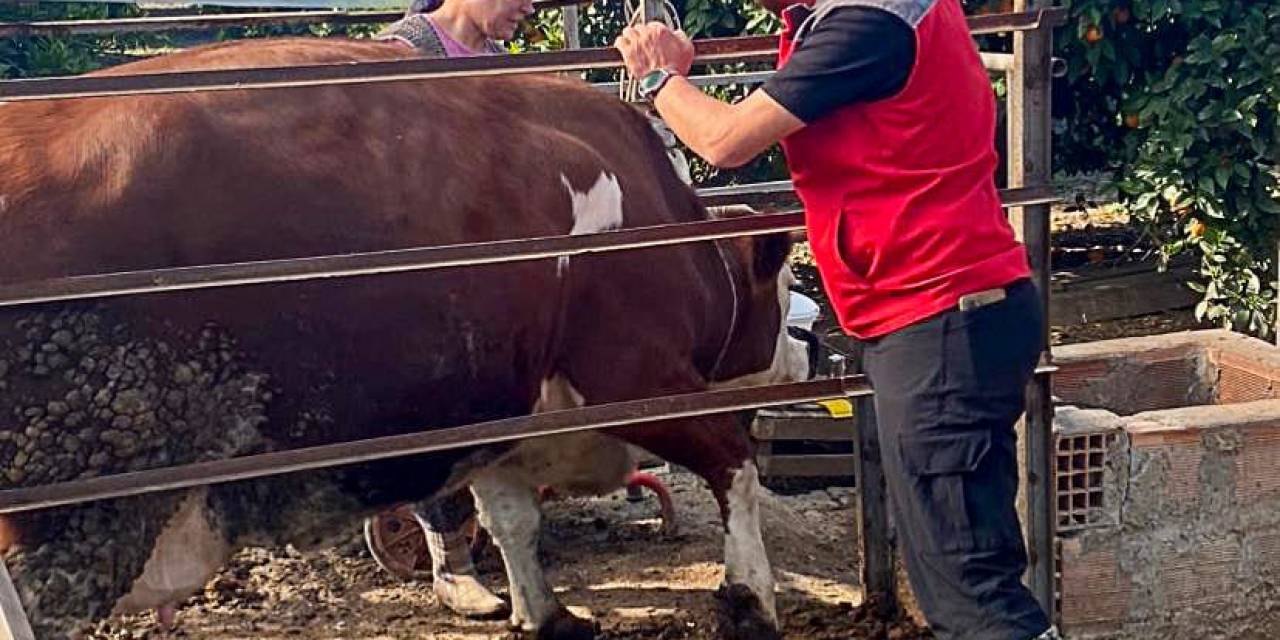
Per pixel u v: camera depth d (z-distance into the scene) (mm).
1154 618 4277
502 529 4473
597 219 3777
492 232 3445
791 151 2979
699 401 3336
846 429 5812
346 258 2914
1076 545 4145
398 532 4910
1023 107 3529
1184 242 7152
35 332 2879
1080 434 4105
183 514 3148
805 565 5180
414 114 3395
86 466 2967
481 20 4656
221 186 3008
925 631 4410
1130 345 5184
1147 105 6984
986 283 2904
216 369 3049
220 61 3246
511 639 4535
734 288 4512
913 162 2871
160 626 4551
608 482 4414
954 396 2906
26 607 2963
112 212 2896
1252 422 4293
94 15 7727
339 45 3473
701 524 5594
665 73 3039
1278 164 6727
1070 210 10078
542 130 3719
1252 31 6645
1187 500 4262
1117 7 7020
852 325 3039
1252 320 6902
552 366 3797
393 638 4559
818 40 2799
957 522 2951
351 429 3256
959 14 2980
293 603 4809
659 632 4578
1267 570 4391
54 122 2975
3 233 2830
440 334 3324
